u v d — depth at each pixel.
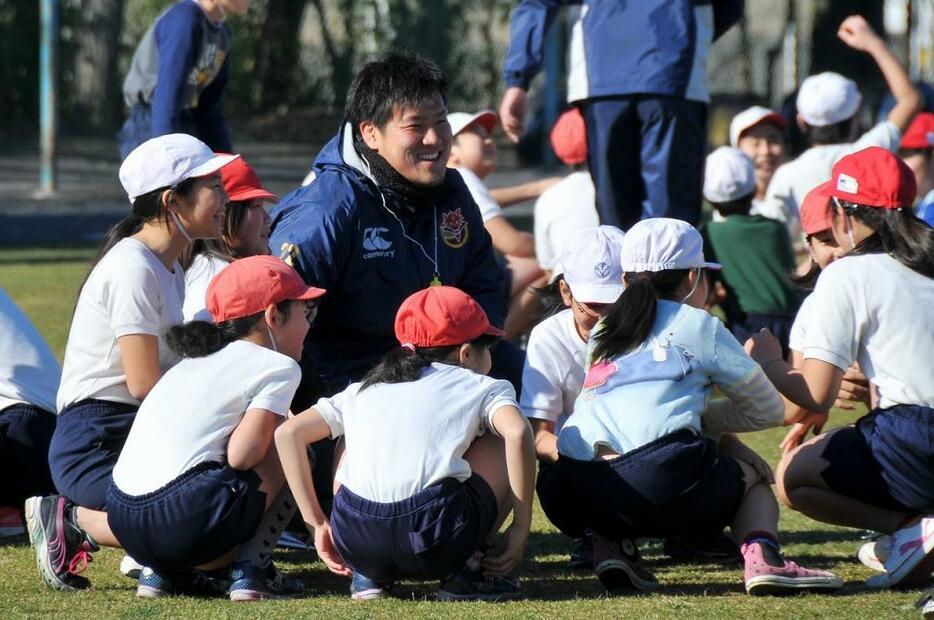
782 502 17.11
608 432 13.96
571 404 15.66
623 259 14.81
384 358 13.95
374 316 16.67
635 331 14.16
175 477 13.43
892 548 14.07
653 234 14.55
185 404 13.65
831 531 17.11
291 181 57.09
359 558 13.50
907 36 72.31
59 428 14.97
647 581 14.30
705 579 14.84
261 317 13.98
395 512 13.16
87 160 65.12
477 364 14.10
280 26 77.81
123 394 14.85
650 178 22.52
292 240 16.19
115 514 13.64
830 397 14.62
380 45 76.75
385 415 13.45
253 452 13.46
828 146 27.70
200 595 14.05
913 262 14.57
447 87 16.45
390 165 16.41
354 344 16.78
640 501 13.74
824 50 72.31
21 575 14.83
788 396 14.82
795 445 16.50
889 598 13.66
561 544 16.64
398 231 16.62
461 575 13.70
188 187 14.76
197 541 13.38
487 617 12.73
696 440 13.86
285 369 13.69
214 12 24.38
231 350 13.87
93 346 14.80
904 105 26.42
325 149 17.00
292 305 14.09
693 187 22.73
